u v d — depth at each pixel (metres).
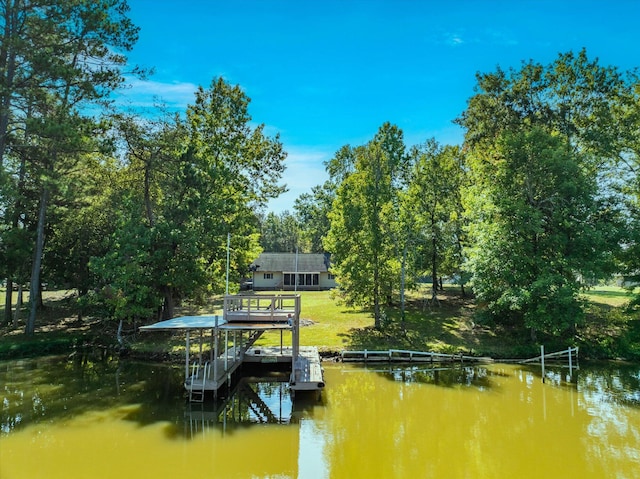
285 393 18.08
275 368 21.73
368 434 13.60
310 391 17.92
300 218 79.75
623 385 18.72
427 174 31.86
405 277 27.16
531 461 11.62
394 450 12.40
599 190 25.16
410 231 26.89
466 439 13.17
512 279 23.41
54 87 20.80
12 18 20.23
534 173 24.27
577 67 27.42
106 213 28.47
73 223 27.64
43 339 24.45
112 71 22.06
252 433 13.59
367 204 26.02
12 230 24.77
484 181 26.27
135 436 13.20
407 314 30.22
